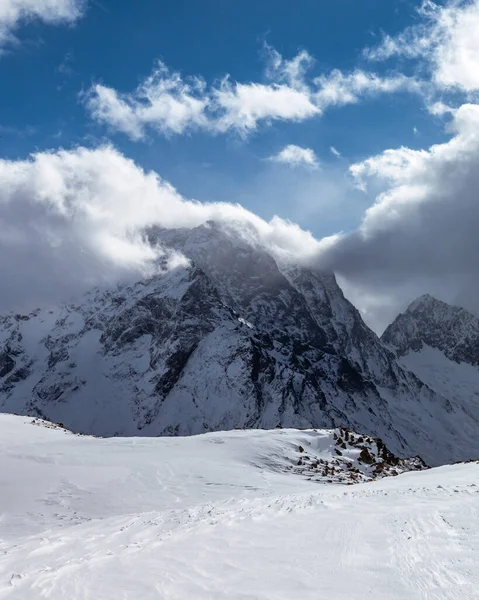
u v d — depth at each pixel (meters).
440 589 10.98
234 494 38.84
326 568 13.30
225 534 18.88
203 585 12.84
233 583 12.83
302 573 13.11
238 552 15.91
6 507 34.81
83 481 40.28
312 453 56.16
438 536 14.93
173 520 24.77
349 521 18.69
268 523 20.27
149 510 34.78
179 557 15.98
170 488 39.72
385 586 11.51
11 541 25.80
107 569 15.23
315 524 18.95
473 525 15.63
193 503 36.34
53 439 57.31
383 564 13.02
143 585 13.20
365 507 21.53
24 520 32.41
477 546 13.50
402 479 37.22
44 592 13.41
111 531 24.08
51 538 23.91
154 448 53.62
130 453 50.75
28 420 69.38
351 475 50.56
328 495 28.00
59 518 32.81
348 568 13.07
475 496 21.00
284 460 51.84
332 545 15.52
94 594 12.79
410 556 13.37
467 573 11.69
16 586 14.35
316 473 49.19
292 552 15.25
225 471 45.12
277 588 12.12
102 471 43.12
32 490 37.97
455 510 17.98
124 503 36.09
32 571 16.23
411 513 18.44
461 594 10.61
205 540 18.14
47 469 43.31
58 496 36.91
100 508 35.03
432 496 22.55
